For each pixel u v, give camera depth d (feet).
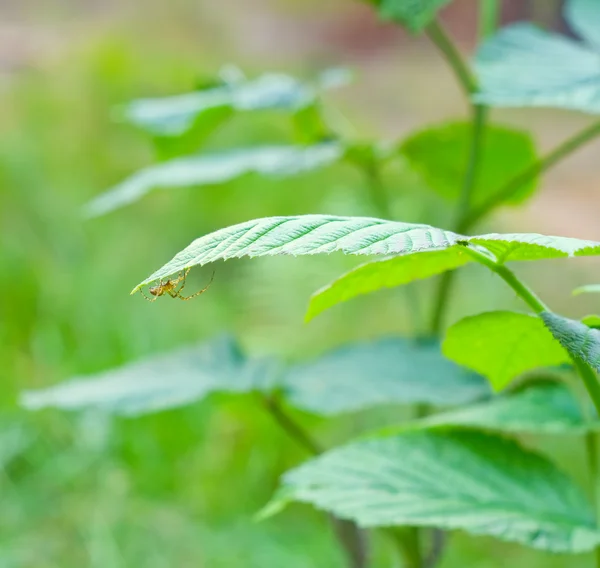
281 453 4.56
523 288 2.45
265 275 5.95
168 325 5.77
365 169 3.11
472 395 2.87
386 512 2.62
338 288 2.50
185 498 4.38
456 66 3.03
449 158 3.11
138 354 5.35
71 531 4.09
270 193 7.66
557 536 2.59
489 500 2.64
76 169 8.23
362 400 2.86
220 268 6.62
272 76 3.16
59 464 4.43
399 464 2.68
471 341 2.55
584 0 3.02
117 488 4.35
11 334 5.80
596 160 10.95
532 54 2.86
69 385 2.96
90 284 6.11
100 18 15.66
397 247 2.16
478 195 3.17
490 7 3.07
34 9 15.12
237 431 4.72
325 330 5.82
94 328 5.66
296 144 3.11
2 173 7.48
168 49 13.69
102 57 10.61
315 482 2.67
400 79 15.56
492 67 2.84
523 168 3.11
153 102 3.15
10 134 8.49
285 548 3.96
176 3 16.44
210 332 5.81
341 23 18.97
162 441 4.59
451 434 2.71
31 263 6.40
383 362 2.96
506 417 2.72
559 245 2.20
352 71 3.14
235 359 3.02
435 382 2.90
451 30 18.22
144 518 4.20
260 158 3.02
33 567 3.87
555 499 2.64
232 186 7.60
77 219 7.11
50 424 4.75
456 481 2.66
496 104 2.78
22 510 4.20
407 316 5.85
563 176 10.55
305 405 2.88
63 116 9.14
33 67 11.27
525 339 2.54
